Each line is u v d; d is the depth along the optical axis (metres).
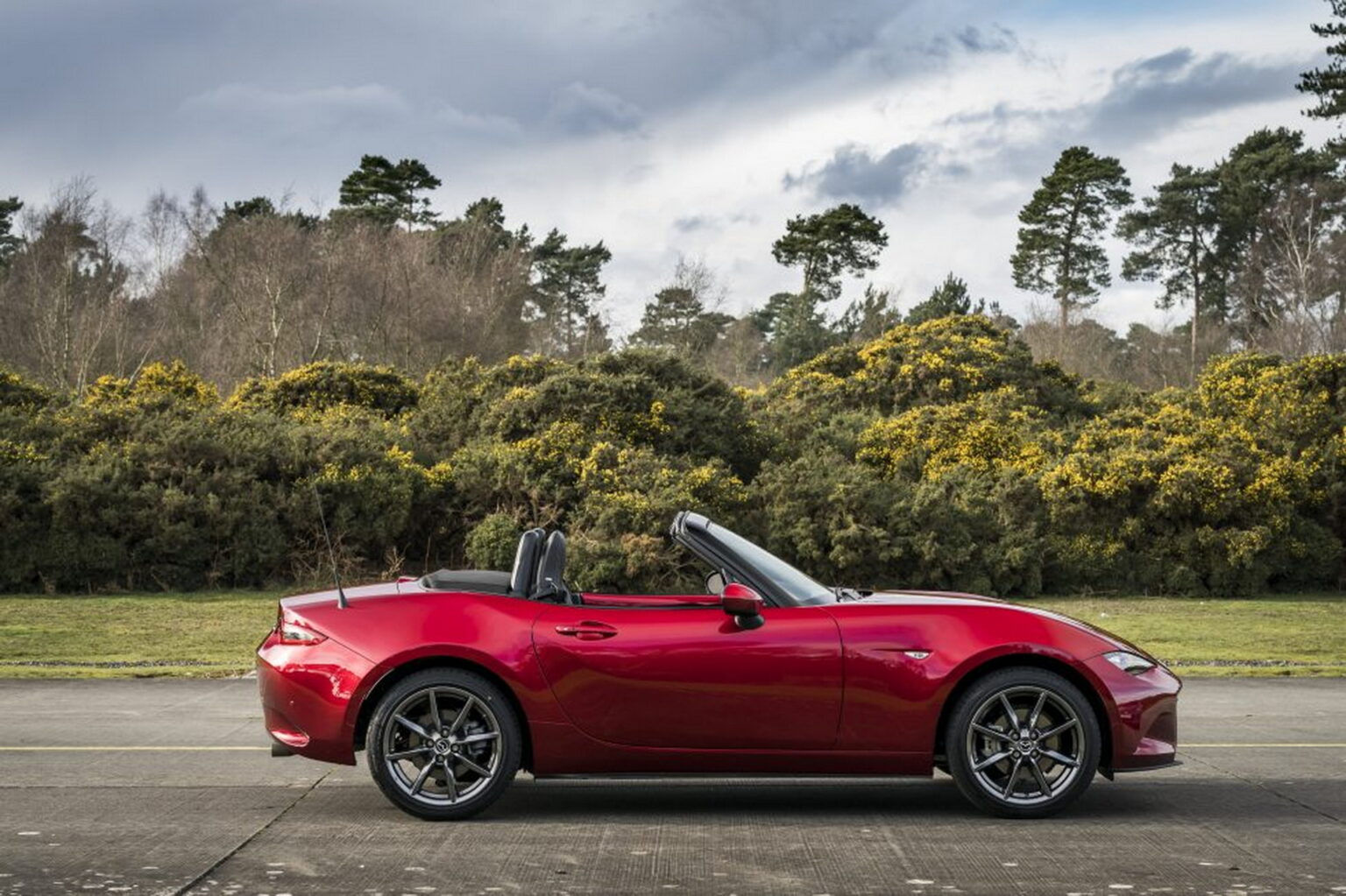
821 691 6.46
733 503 21.30
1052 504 22.33
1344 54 37.22
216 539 21.08
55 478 20.75
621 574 19.48
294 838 6.03
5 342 50.50
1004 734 6.51
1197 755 8.38
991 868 5.52
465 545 21.59
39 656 13.98
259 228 51.34
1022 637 6.54
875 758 6.50
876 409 27.06
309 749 6.50
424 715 6.54
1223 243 80.31
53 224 49.41
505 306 64.00
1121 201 83.19
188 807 6.73
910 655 6.49
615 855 5.74
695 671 6.44
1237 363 25.84
